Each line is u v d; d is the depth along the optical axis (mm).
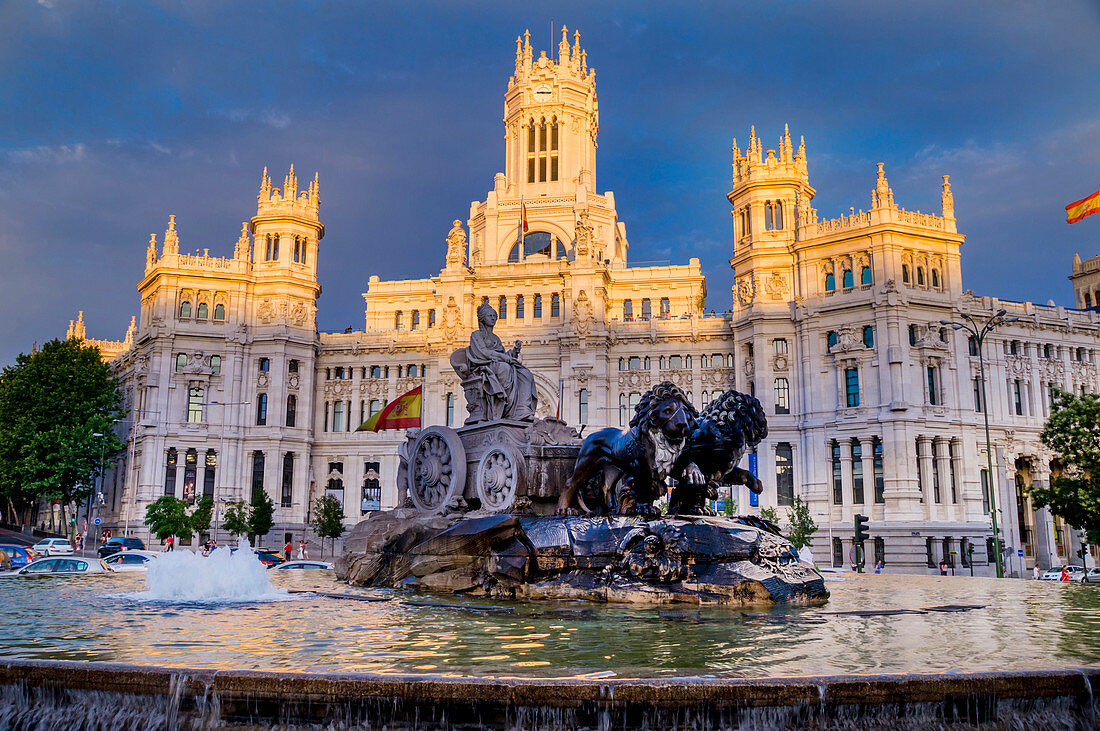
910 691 9422
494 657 11828
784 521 82438
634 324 93188
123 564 41031
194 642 13359
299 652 12266
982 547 77938
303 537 94688
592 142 118312
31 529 89438
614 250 110375
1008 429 84625
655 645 12969
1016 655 12133
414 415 80000
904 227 82188
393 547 26984
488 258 108562
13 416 88375
